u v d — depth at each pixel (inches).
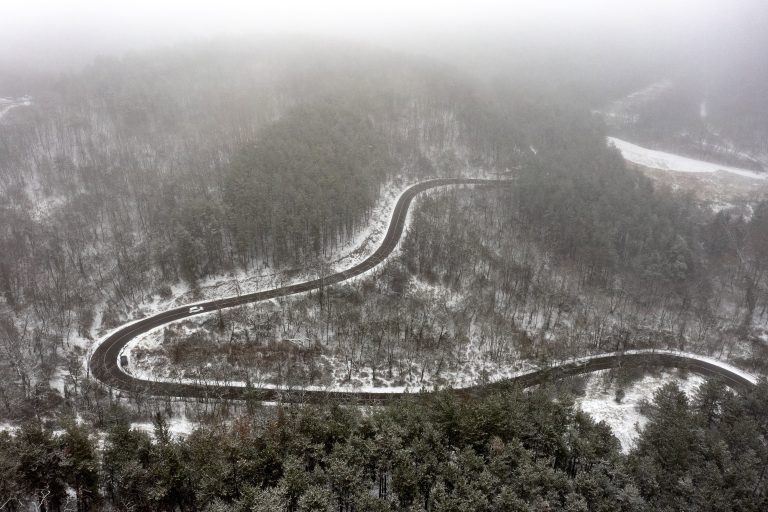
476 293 5068.9
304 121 6545.3
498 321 4813.0
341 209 5349.4
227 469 2143.2
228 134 7239.2
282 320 4392.2
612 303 5487.2
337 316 4471.0
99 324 4293.8
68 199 5816.9
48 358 3747.5
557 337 4872.0
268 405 3511.3
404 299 4776.1
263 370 3907.5
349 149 6289.4
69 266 4842.5
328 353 4163.4
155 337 4121.6
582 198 6427.2
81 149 6747.1
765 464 2743.6
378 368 4082.2
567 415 2797.7
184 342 4065.0
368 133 6993.1
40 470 2078.0
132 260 4977.9
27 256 4825.3
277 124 6486.2
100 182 6082.7
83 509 2194.9
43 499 2042.3
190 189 5684.1
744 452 2795.3
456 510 2074.3
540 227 6279.5
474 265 5349.4
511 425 2564.0
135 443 2331.4
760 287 5861.2
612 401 3917.3
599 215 6063.0
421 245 5364.2
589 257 5762.8
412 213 6146.7
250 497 2016.5
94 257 5022.1
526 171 6973.4
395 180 6884.8
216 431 2886.3
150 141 7170.3
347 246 5408.5
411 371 4109.3
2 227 5142.7
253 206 5007.4
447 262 5290.4
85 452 2174.0
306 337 4276.6
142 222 5452.8
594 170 7268.7
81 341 4057.6
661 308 5546.3
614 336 4995.1
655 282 5669.3
